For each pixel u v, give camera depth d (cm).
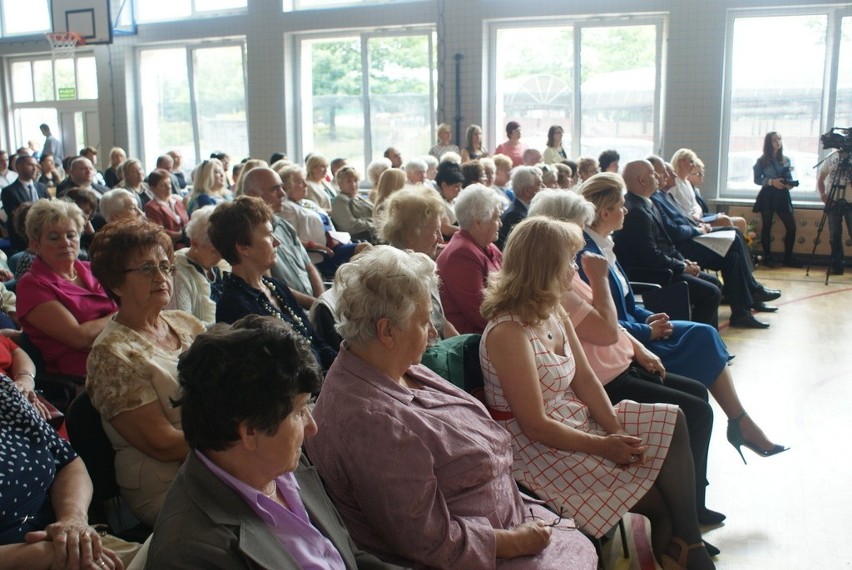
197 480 116
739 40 802
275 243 250
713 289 462
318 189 637
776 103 802
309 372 120
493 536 159
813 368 427
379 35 950
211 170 580
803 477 295
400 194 288
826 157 725
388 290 161
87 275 270
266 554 114
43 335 251
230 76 1048
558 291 207
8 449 152
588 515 203
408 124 966
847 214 711
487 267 288
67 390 232
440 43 897
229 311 227
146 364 177
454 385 206
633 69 852
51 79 1196
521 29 880
